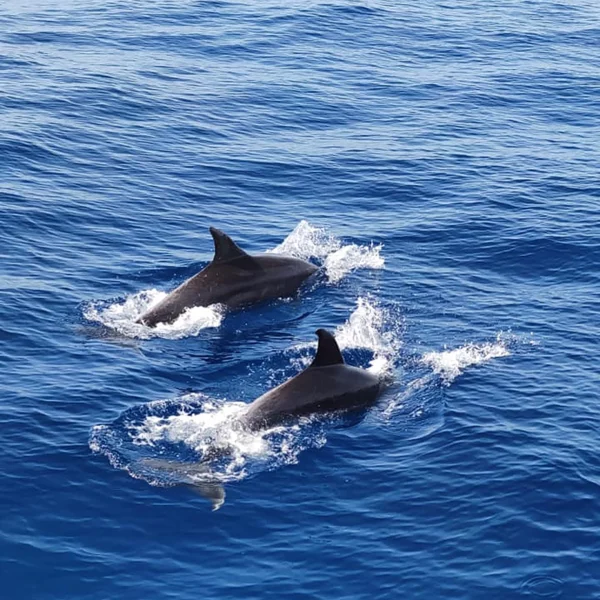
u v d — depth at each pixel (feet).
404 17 216.54
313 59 185.98
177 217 121.70
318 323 97.96
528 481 73.46
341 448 77.25
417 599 63.57
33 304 98.07
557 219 121.49
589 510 70.85
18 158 133.49
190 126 150.20
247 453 76.38
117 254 111.04
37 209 119.34
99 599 63.72
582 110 165.37
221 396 84.43
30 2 214.48
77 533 68.74
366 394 82.79
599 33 212.23
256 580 65.26
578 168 139.13
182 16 208.23
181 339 94.43
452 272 108.99
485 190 130.72
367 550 67.62
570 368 88.79
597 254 112.37
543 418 81.15
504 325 96.84
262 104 160.97
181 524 69.77
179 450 76.79
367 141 148.05
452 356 90.33
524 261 111.34
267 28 202.69
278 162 139.13
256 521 70.13
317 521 70.23
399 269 109.40
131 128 147.84
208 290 101.09
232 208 125.18
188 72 173.78
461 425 80.07
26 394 82.84
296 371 88.99
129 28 197.57
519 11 227.81
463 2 233.35
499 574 65.36
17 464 74.43
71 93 158.10
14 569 65.62
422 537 68.69
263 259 105.19
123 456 75.82
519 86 175.94
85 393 83.56
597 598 63.52
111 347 91.86
